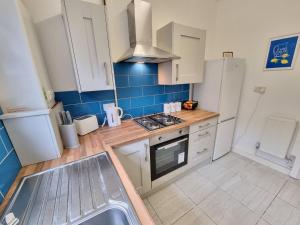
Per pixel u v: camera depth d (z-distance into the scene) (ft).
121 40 5.00
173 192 5.46
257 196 5.18
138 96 5.87
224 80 5.93
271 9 5.53
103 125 5.16
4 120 2.53
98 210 1.97
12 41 2.38
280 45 5.50
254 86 6.54
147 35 4.72
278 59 5.64
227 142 7.38
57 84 3.86
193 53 5.56
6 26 2.29
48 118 2.88
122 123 5.39
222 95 6.11
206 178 6.12
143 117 6.05
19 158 2.82
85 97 4.76
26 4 3.54
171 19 5.94
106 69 3.97
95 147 3.66
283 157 5.91
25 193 2.31
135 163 4.41
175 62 5.18
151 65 5.87
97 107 5.07
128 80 5.48
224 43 7.28
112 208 2.00
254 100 6.66
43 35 3.46
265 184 5.69
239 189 5.51
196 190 5.53
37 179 2.60
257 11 5.91
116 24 4.80
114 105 5.15
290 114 5.68
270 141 6.21
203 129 5.97
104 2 4.47
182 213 4.66
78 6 3.30
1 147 2.33
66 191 2.32
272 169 6.54
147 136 4.38
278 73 5.74
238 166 6.81
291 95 5.55
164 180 5.44
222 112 6.43
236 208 4.77
